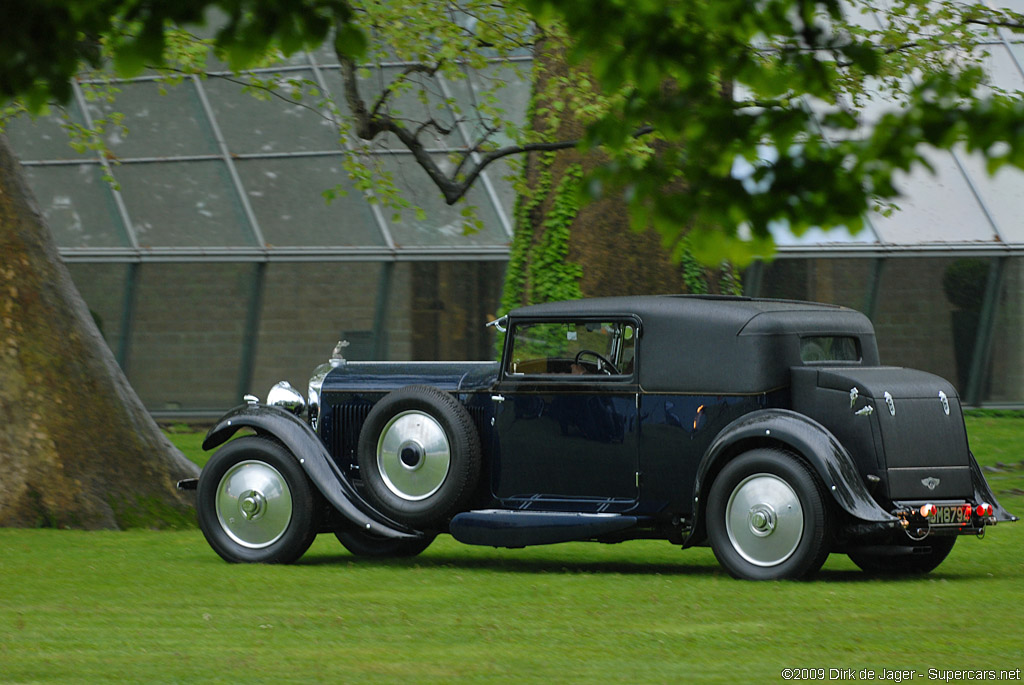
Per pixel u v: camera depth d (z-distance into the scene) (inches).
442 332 2578.7
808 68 461.4
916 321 2598.4
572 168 1675.7
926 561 1052.5
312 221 2603.3
